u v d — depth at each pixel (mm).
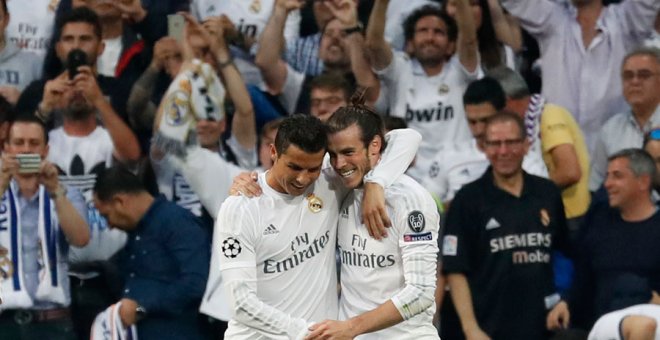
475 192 24719
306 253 16703
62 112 25844
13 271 24422
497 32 27438
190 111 25828
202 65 26094
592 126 27859
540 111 26969
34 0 26594
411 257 16375
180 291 24328
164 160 25828
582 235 25000
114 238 25031
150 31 27000
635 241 24359
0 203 24391
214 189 25672
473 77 27219
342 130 16000
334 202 16922
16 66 26297
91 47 26219
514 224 24375
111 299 25219
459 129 27000
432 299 16453
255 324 16281
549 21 27875
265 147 25406
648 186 24453
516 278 24312
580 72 27969
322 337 16000
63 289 24828
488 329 24375
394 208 16469
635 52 27125
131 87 26469
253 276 16375
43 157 25062
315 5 27625
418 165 26875
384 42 26859
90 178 25812
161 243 24625
